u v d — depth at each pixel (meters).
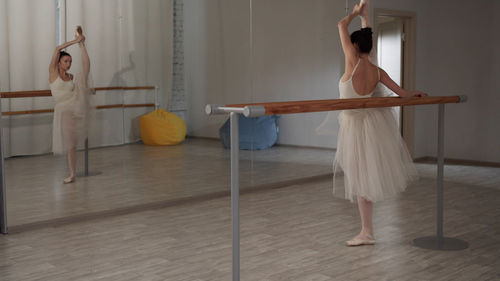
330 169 6.30
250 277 2.96
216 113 2.41
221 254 3.38
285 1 5.69
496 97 7.06
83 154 4.41
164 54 4.86
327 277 2.95
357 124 3.54
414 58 7.41
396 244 3.57
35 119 4.14
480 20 7.14
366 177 3.48
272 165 5.74
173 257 3.32
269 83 5.63
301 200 5.00
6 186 4.02
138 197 4.75
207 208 4.71
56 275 3.01
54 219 4.23
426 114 7.68
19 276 3.00
